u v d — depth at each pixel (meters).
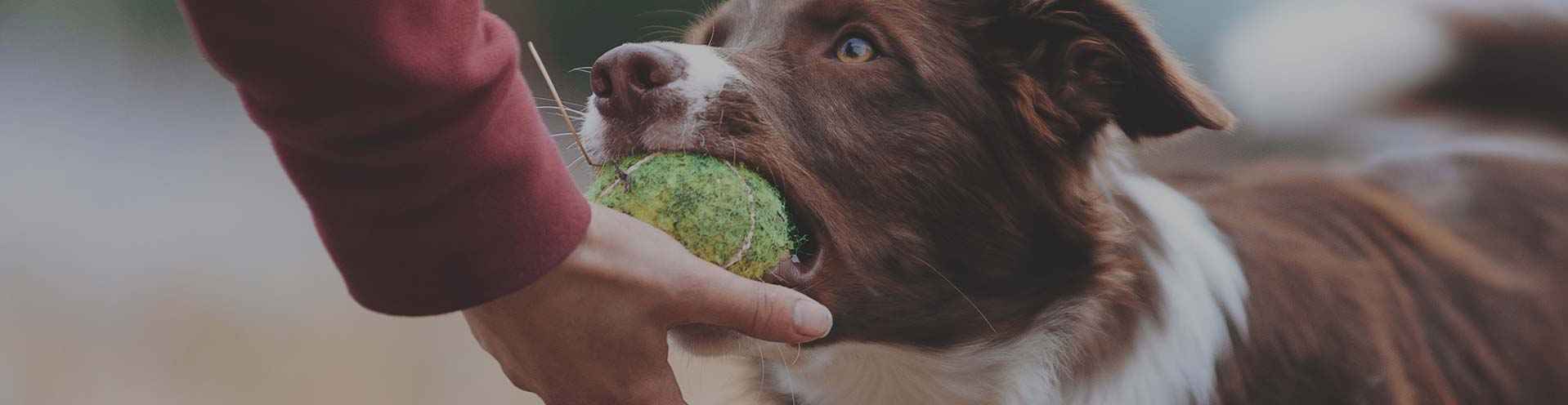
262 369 5.98
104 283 7.51
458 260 2.09
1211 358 3.17
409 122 1.96
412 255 2.09
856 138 2.98
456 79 1.95
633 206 2.50
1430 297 3.47
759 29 3.13
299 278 7.75
